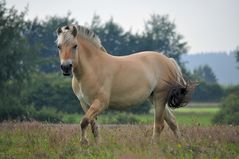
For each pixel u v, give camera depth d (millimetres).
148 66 20125
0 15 64188
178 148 16797
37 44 66312
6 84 61062
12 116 51938
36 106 66312
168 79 20594
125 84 19328
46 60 69938
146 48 129750
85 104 19234
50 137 19391
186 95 20484
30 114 52406
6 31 63156
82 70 18562
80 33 18750
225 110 60375
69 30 18203
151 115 66562
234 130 21078
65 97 67375
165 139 18984
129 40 130125
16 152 17906
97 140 18734
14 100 53562
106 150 16469
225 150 16953
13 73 62406
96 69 18750
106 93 18859
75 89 19188
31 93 66125
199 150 16547
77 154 16578
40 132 21328
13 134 21859
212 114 69375
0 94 59531
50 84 68250
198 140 18500
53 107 66188
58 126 23750
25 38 65312
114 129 22562
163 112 20562
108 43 129625
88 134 20734
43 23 123688
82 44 18688
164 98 20594
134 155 15273
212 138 19281
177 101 20375
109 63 19078
